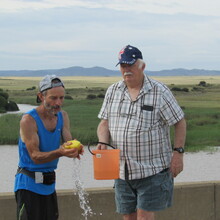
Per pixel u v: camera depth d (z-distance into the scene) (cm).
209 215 529
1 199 478
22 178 378
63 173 1514
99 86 16225
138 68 417
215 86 13100
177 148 425
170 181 434
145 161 420
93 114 3841
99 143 436
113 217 504
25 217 373
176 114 421
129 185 431
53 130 382
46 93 367
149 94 422
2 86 16538
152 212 428
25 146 375
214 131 2723
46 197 382
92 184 1330
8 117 3144
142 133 417
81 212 496
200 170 1644
